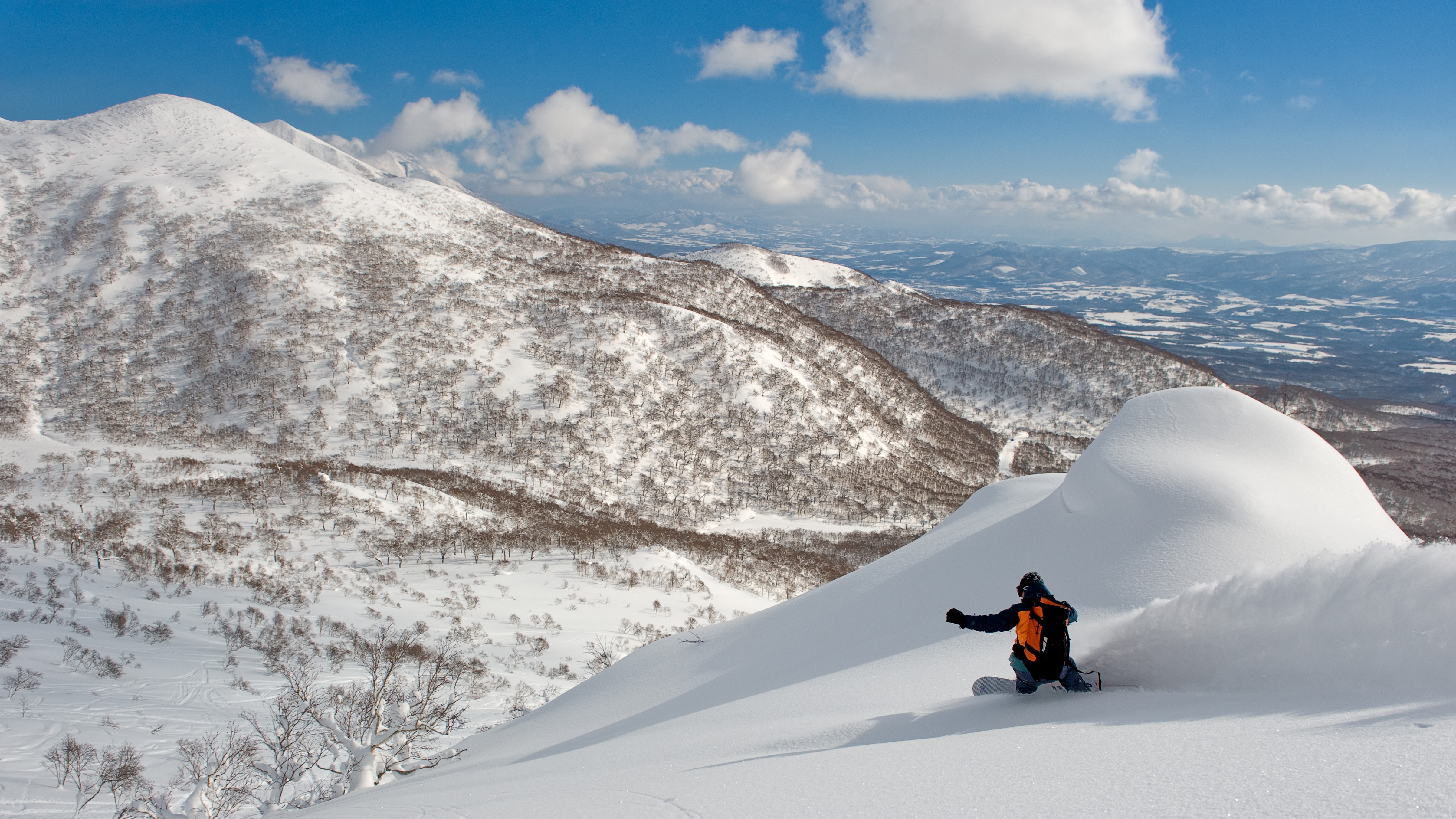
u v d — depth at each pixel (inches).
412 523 3619.6
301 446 5009.8
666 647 938.7
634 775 265.0
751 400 6387.8
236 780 805.9
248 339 6043.3
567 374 6190.9
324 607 2518.5
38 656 1756.9
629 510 4803.2
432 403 5620.1
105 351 5974.4
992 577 622.8
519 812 229.3
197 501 3764.8
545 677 2017.7
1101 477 598.9
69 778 1091.9
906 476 6117.1
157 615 2240.4
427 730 812.6
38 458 4594.0
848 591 822.5
